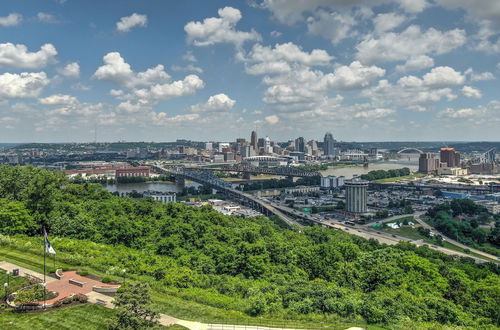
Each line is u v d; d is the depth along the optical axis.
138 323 91.12
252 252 194.62
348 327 120.19
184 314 118.56
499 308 169.38
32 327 106.12
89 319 110.88
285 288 147.88
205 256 193.00
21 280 135.00
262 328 112.94
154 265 163.25
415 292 174.12
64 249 174.50
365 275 190.25
